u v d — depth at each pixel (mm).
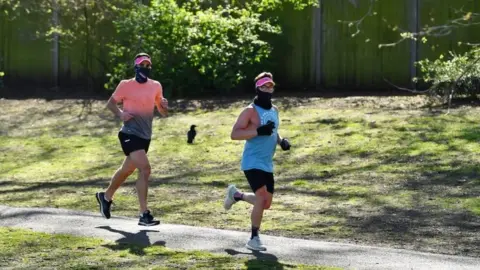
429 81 26703
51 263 12312
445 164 19094
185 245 13305
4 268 12086
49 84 31453
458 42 26016
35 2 30797
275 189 18016
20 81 31766
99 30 30359
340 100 25969
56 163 21578
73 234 14102
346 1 27828
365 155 20328
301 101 26156
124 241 13594
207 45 28203
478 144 20266
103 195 15078
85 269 11945
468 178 18047
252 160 13008
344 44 27922
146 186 14656
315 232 14562
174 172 19984
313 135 22203
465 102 24188
